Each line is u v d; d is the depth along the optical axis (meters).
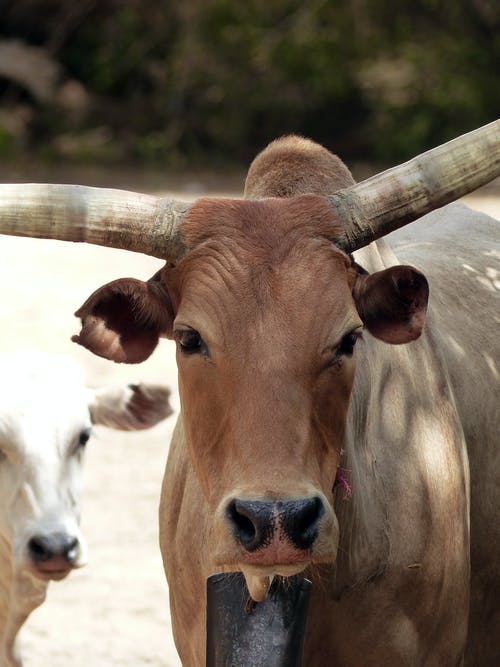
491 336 11.56
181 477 10.14
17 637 13.52
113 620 15.61
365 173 53.78
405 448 9.68
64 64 61.12
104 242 8.58
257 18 57.12
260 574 7.50
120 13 59.69
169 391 13.95
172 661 14.48
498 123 8.74
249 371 7.89
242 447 7.78
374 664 9.48
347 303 8.19
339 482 8.60
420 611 9.59
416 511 9.56
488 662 11.35
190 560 9.66
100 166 55.22
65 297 31.84
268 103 57.59
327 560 7.52
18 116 60.09
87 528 18.47
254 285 8.08
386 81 57.72
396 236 13.00
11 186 8.56
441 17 57.69
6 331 28.47
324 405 8.08
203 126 58.41
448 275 11.91
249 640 8.41
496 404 11.15
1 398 12.88
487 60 56.75
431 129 56.84
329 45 56.44
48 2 60.50
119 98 60.75
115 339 8.69
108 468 21.16
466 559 10.10
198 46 57.44
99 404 13.77
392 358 9.90
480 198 43.34
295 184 9.77
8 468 12.78
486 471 10.97
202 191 47.94
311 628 9.20
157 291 8.64
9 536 12.82
